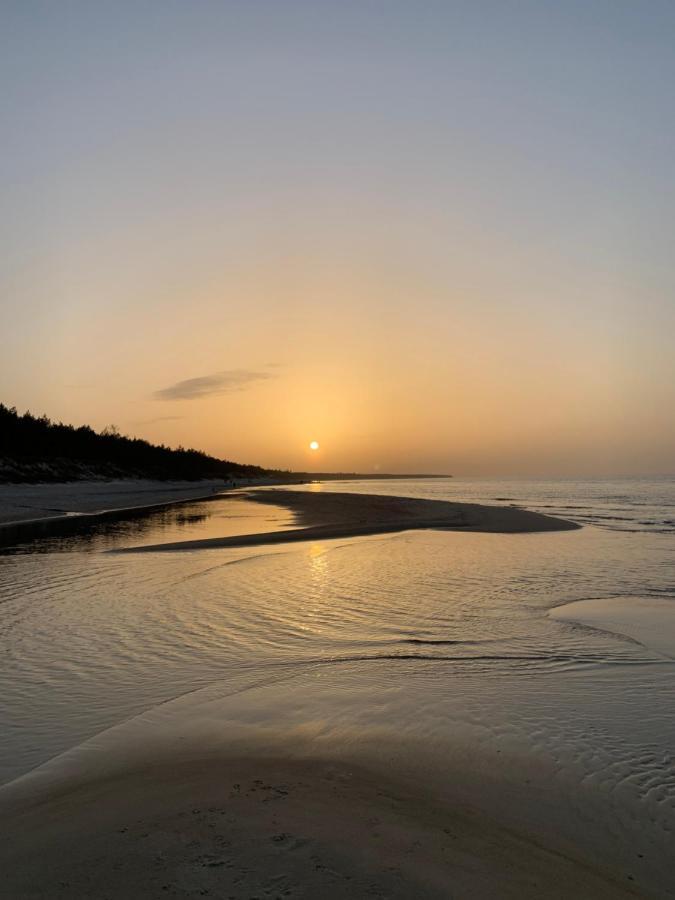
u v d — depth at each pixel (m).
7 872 3.56
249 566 16.80
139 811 4.27
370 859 3.65
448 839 3.95
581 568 16.86
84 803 4.46
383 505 45.19
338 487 129.62
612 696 7.00
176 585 13.91
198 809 4.27
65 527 28.05
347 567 16.81
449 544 22.56
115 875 3.47
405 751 5.43
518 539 24.47
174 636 9.65
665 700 6.88
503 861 3.74
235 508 44.25
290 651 8.89
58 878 3.47
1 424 67.69
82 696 6.98
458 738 5.75
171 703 6.73
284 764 5.11
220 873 3.46
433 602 12.34
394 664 8.25
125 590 13.30
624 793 4.72
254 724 6.08
